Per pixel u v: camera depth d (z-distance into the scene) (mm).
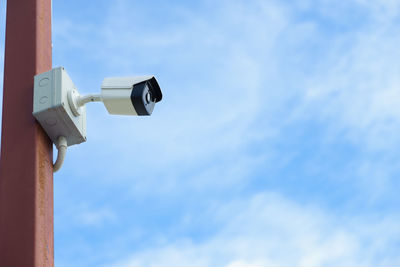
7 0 4656
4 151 4059
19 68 4340
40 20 4566
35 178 3939
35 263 3693
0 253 3732
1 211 3857
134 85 4230
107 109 4297
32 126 4113
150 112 4336
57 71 4238
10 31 4516
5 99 4242
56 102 4121
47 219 3914
